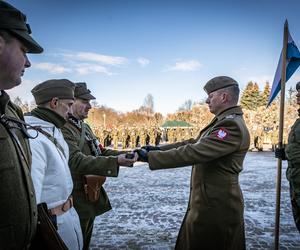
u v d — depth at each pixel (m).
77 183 2.88
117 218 5.93
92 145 3.24
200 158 2.64
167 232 5.14
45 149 1.94
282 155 3.77
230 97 2.85
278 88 4.14
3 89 1.32
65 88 2.33
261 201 7.25
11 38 1.27
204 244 2.79
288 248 4.45
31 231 1.38
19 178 1.27
